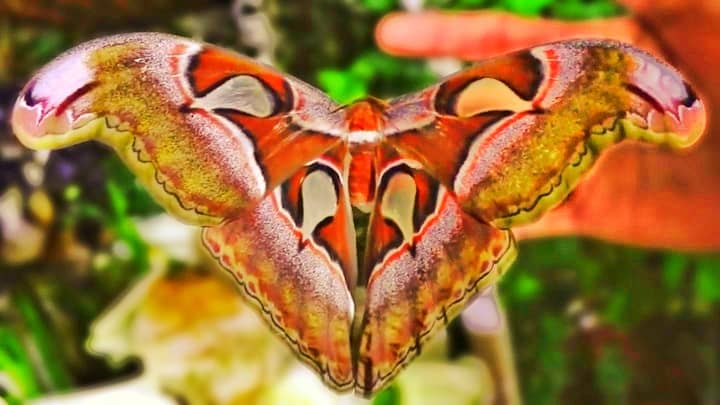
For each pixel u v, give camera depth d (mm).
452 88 634
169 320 1014
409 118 642
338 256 648
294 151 643
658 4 941
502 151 627
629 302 1023
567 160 615
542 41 966
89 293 1021
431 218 646
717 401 1032
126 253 1021
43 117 587
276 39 1014
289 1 1008
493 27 969
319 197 647
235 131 631
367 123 644
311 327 644
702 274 1004
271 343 1017
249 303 644
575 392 1031
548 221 1004
